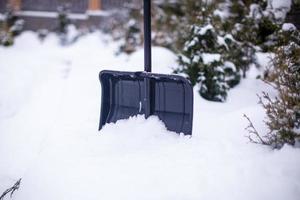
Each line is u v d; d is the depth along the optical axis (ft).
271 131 9.55
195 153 9.18
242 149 9.37
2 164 12.56
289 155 8.54
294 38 13.20
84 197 7.98
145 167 8.66
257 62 16.80
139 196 7.75
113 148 9.91
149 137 10.21
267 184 7.71
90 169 8.80
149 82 10.59
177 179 8.13
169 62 18.65
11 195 9.71
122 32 29.37
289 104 9.46
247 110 12.05
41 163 9.75
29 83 20.68
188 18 21.91
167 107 10.62
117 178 8.34
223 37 16.34
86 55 27.76
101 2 39.63
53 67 24.21
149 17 10.51
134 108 11.23
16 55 25.94
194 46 15.78
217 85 14.83
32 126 15.61
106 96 11.54
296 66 10.19
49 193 8.50
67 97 17.13
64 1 39.75
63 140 10.78
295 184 7.64
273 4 15.98
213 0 18.34
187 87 10.02
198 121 12.35
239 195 7.55
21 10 39.27
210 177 8.08
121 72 10.59
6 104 18.24
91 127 11.84
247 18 17.10
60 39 34.86
